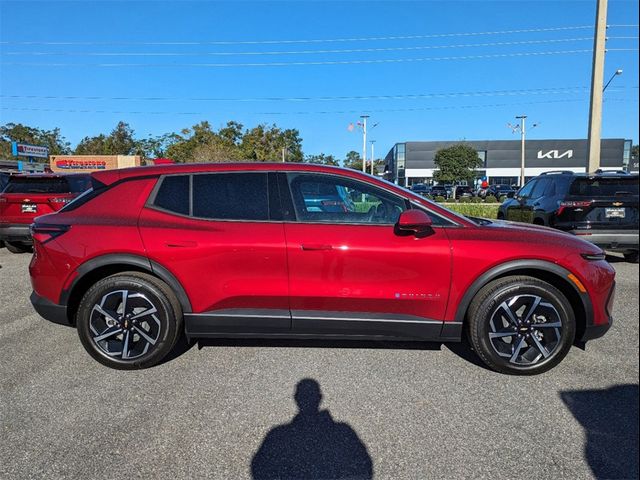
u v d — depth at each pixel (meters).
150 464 2.42
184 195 3.56
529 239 3.44
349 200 3.51
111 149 67.62
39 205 8.47
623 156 68.00
